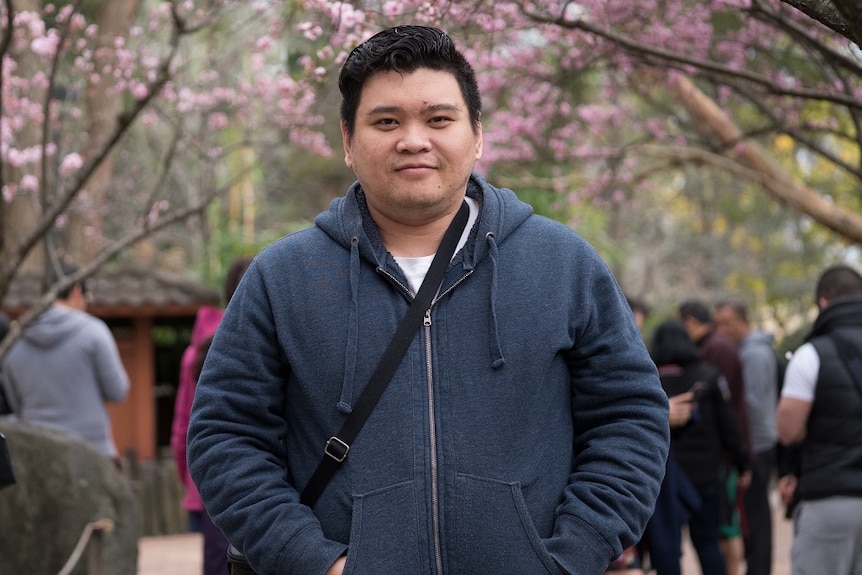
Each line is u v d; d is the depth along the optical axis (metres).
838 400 4.41
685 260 20.55
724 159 8.14
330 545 2.10
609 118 8.94
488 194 2.29
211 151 7.63
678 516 5.92
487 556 2.11
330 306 2.21
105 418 6.14
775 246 19.70
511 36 6.14
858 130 5.36
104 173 9.63
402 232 2.28
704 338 7.18
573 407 2.29
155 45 8.98
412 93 2.18
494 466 2.13
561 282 2.23
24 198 9.33
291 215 19.91
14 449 5.48
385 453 2.13
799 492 4.56
